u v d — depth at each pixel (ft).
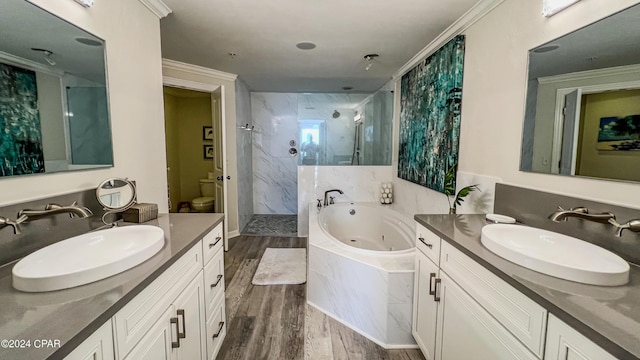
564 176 4.44
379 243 11.66
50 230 3.88
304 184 13.30
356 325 6.70
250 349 6.05
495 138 6.05
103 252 4.02
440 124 8.24
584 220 4.07
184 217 5.73
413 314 6.06
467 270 4.10
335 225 12.26
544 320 2.75
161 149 6.61
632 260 3.52
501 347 3.37
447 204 8.12
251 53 9.66
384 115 13.64
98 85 4.73
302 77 13.07
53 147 3.99
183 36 8.14
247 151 15.76
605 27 3.83
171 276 3.83
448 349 4.66
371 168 13.33
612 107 3.75
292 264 10.28
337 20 7.11
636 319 2.36
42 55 3.83
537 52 4.93
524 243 4.39
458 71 7.36
